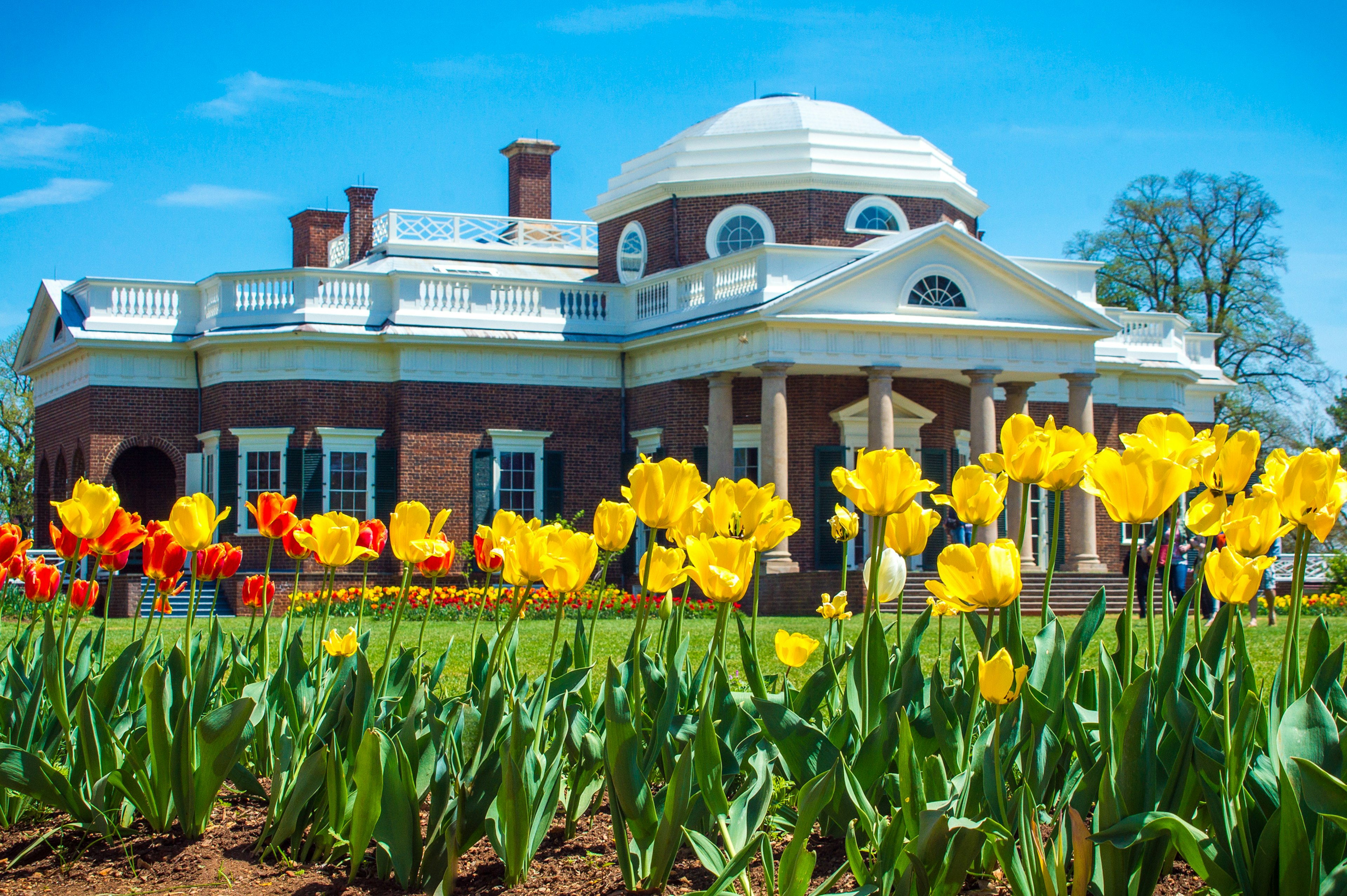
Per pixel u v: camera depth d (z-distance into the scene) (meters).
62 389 37.91
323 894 5.13
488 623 25.50
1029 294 33.66
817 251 33.06
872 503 4.81
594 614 6.72
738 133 38.19
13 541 7.03
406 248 45.59
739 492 5.30
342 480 34.44
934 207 38.38
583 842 5.64
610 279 41.19
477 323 36.00
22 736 6.40
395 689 6.64
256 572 33.72
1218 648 5.43
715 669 5.82
